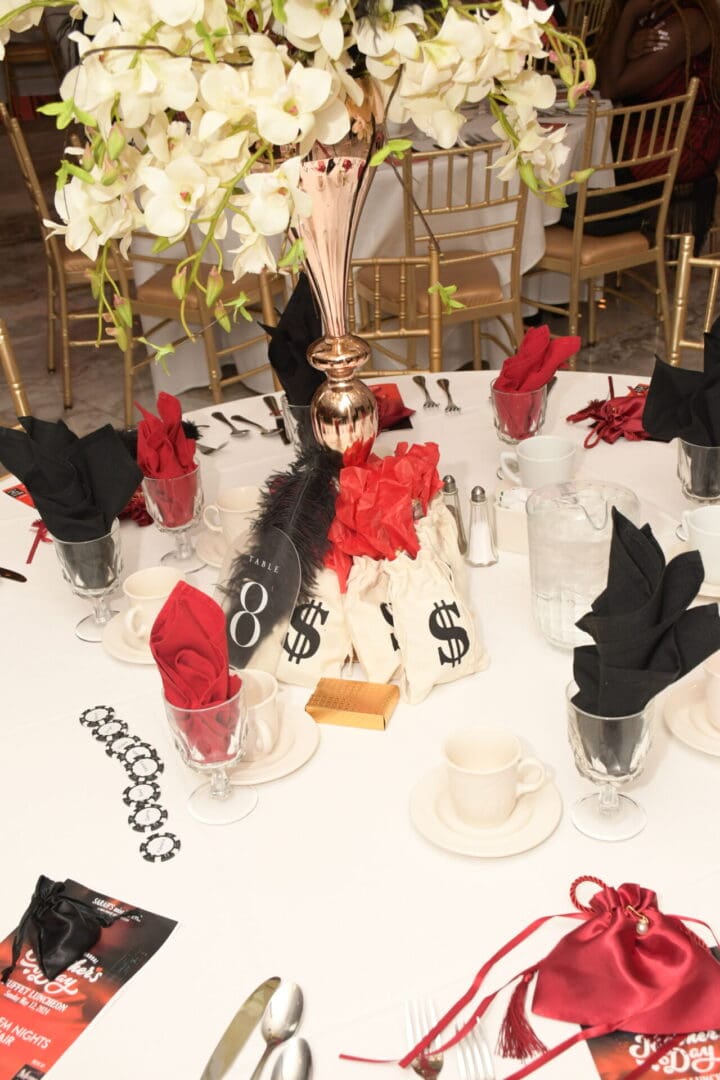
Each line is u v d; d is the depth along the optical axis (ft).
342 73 3.40
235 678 3.38
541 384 5.19
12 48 26.09
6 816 3.60
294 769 3.65
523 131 3.74
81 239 3.36
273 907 3.15
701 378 4.78
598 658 3.14
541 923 2.92
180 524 4.93
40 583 5.05
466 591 4.49
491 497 5.22
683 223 14.44
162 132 3.29
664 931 2.78
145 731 3.97
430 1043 2.68
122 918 3.15
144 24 3.09
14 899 3.27
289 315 5.25
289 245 4.47
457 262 10.68
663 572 3.14
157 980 2.95
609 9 14.10
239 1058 2.70
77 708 4.12
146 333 11.68
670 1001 2.68
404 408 6.19
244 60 3.41
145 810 3.57
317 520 4.04
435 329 7.44
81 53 3.08
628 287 14.99
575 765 3.50
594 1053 2.66
